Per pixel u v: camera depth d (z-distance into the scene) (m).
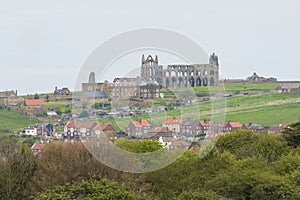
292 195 47.16
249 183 48.62
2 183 46.59
